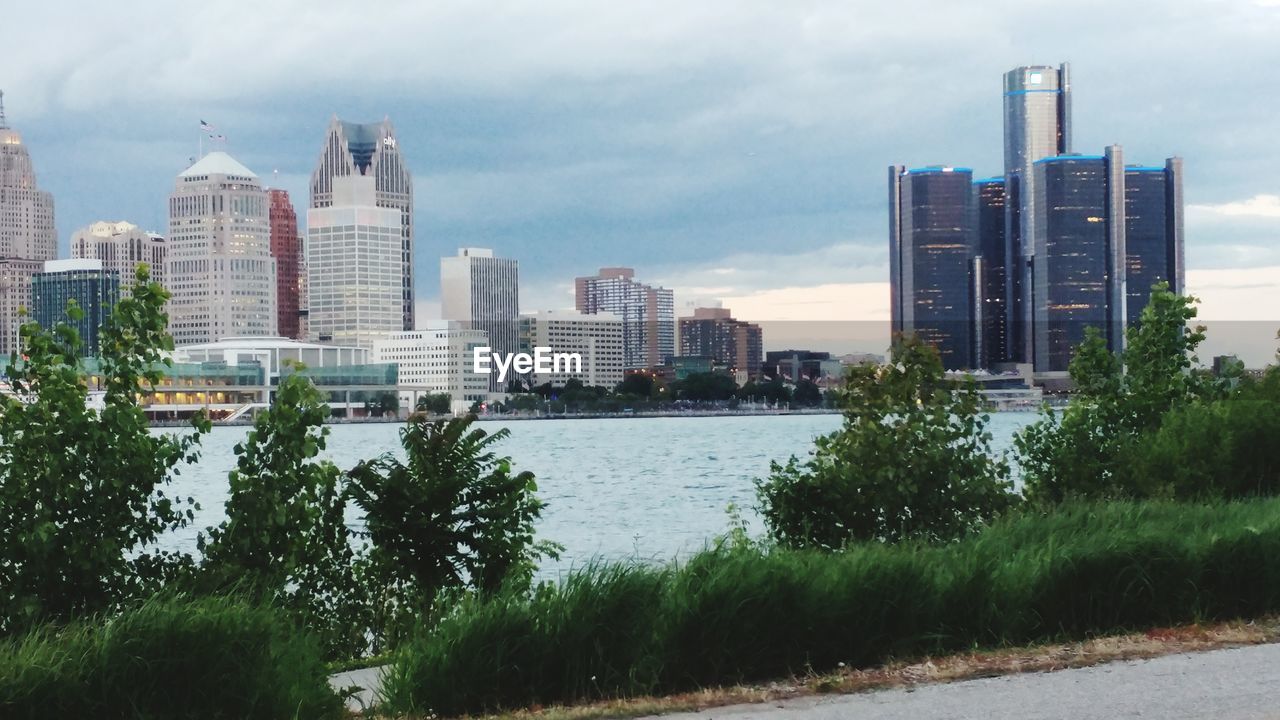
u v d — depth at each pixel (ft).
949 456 63.67
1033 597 45.68
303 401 53.42
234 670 35.78
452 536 57.06
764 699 37.58
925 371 65.21
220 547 51.13
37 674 33.73
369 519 56.29
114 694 34.45
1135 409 85.15
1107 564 46.60
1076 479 79.25
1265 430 74.28
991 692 36.63
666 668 40.42
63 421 47.42
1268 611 47.83
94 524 47.57
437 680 39.42
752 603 41.47
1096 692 35.94
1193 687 36.01
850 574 43.86
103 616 40.88
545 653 40.06
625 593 41.55
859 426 64.28
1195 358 87.66
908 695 36.83
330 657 55.06
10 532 45.27
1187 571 47.44
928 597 44.16
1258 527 49.67
